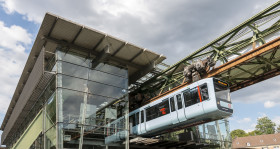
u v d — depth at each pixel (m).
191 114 15.94
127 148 18.12
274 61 15.71
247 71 16.33
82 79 17.88
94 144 16.45
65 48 18.44
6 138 35.41
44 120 17.39
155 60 21.38
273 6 13.77
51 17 16.30
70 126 15.73
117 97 19.34
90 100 17.55
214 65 17.02
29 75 21.88
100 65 19.56
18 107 24.97
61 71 17.02
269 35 14.55
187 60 19.44
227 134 26.69
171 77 21.48
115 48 19.59
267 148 74.62
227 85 16.42
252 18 14.75
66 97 16.41
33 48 19.25
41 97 18.86
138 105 22.86
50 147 15.57
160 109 18.67
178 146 24.78
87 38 18.36
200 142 23.39
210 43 17.23
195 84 16.27
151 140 20.94
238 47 16.48
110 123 17.94
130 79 23.73
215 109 14.57
